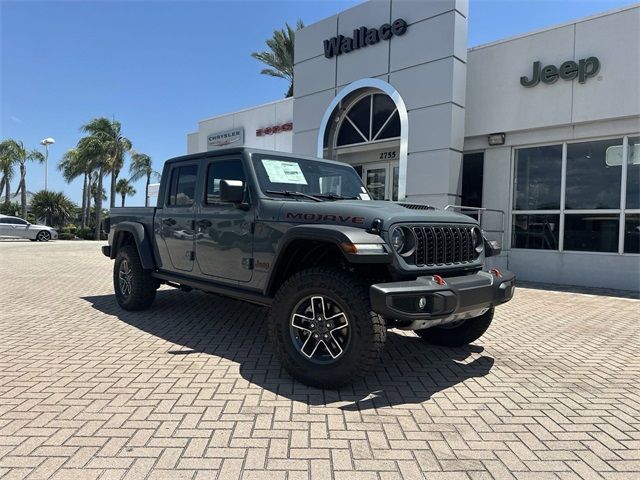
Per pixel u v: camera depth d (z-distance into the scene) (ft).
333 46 42.80
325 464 8.85
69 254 57.21
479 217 37.40
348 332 12.01
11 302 24.34
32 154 136.15
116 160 117.29
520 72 34.71
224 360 14.93
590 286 32.37
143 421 10.43
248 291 15.25
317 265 13.74
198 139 66.85
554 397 12.49
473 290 12.64
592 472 8.78
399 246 12.30
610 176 31.86
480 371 14.55
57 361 14.57
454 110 34.99
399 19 37.68
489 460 9.15
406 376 13.94
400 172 37.58
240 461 8.86
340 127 44.45
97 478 8.18
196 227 17.40
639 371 14.78
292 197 15.57
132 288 21.20
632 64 30.09
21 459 8.77
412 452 9.39
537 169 35.14
